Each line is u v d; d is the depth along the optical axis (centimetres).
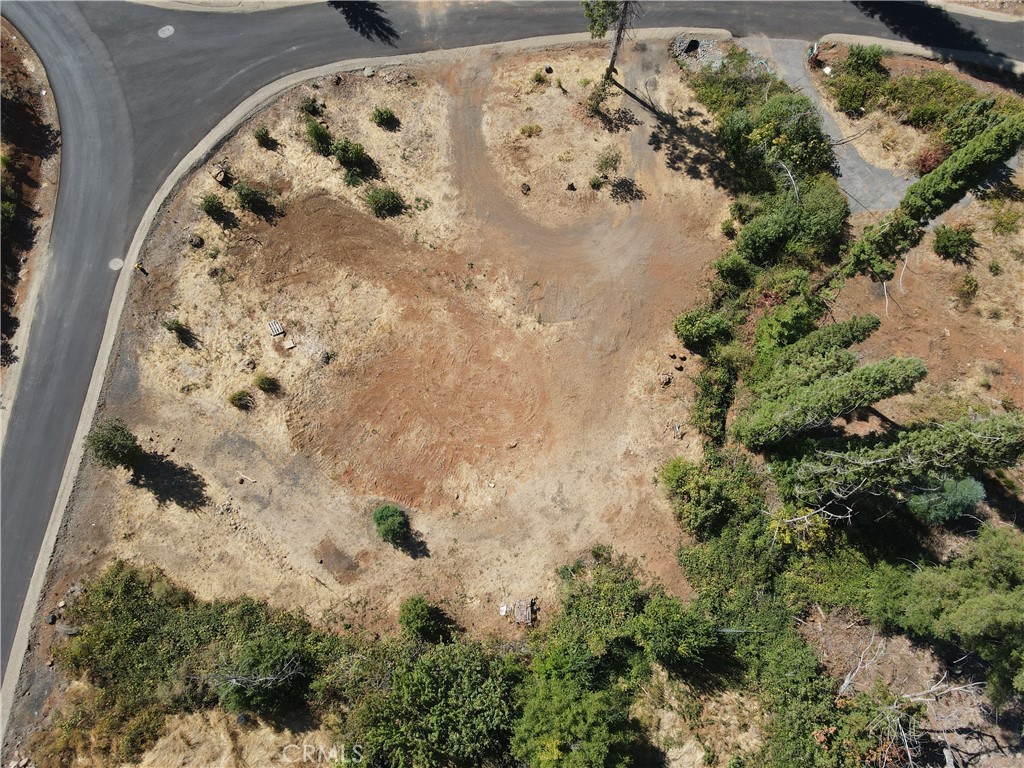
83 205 3609
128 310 3506
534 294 3681
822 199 3675
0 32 3756
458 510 3394
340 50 3941
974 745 3117
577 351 3616
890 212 3859
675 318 3672
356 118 3856
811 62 4106
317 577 3294
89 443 3159
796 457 3316
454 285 3666
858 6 4184
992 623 2595
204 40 3878
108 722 2991
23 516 3253
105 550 3269
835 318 3700
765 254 3700
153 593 3191
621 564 3353
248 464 3388
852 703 3050
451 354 3572
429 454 3447
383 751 2866
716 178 3900
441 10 4047
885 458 2838
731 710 3150
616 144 3916
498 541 3369
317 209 3700
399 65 3962
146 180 3669
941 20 4188
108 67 3794
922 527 3344
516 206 3803
